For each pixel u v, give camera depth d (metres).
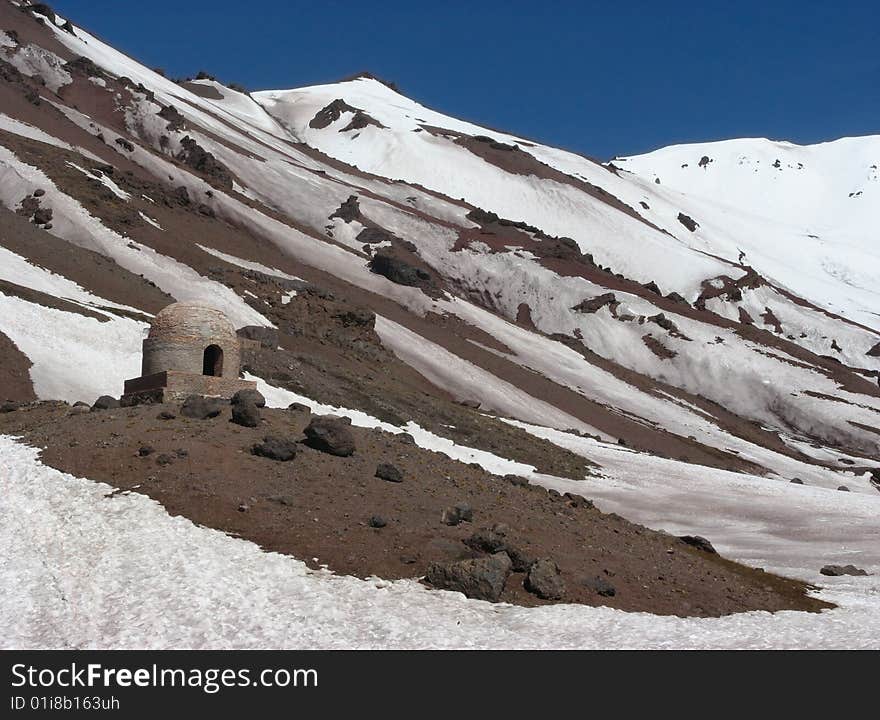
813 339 179.00
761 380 136.50
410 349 97.31
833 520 49.31
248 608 17.95
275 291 90.06
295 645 16.44
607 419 97.38
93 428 27.88
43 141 121.50
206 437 26.59
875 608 24.72
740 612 21.89
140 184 113.31
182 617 17.38
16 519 22.14
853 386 139.38
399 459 28.92
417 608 18.56
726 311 184.00
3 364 46.72
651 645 17.39
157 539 20.73
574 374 116.19
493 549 21.75
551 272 162.12
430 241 169.25
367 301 111.62
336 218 165.75
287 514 22.34
